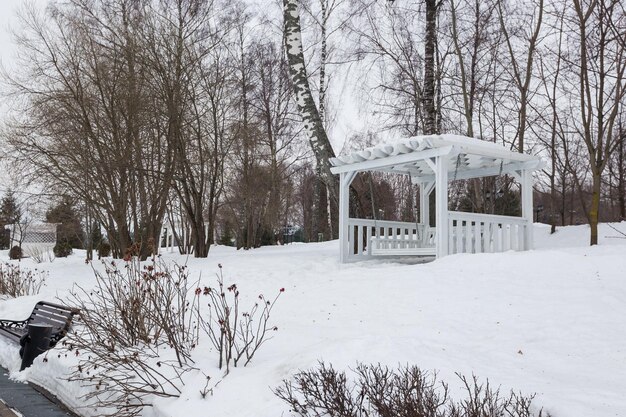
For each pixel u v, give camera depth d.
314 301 7.06
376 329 5.42
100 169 14.98
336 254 12.48
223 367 4.39
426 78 14.73
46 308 7.57
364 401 3.31
